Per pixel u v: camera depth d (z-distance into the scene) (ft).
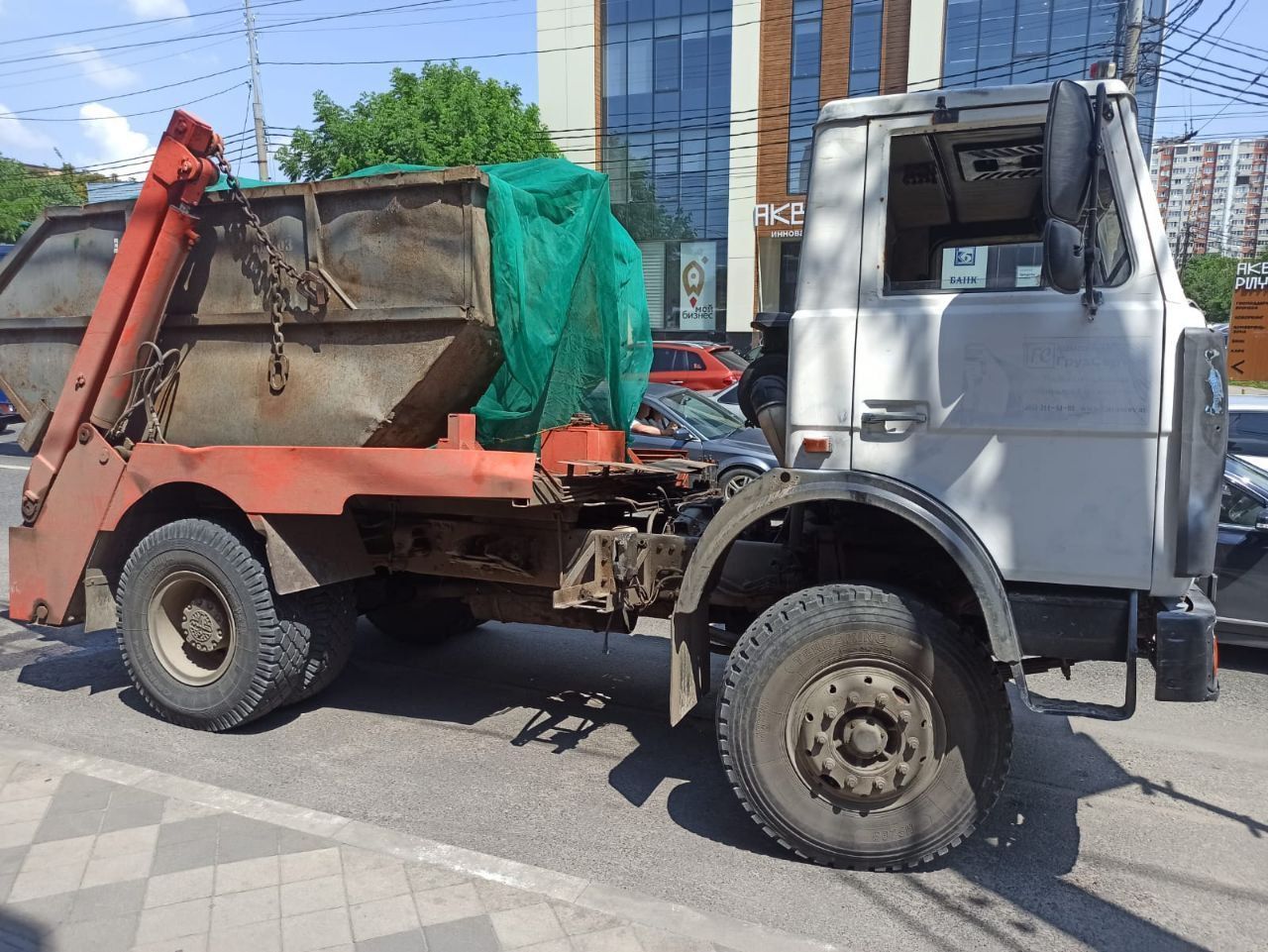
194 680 15.57
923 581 12.28
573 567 14.28
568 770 14.46
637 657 20.33
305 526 14.75
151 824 11.48
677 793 13.67
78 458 15.76
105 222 15.80
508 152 76.95
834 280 11.44
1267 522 19.10
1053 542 10.71
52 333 16.49
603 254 15.87
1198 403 10.00
